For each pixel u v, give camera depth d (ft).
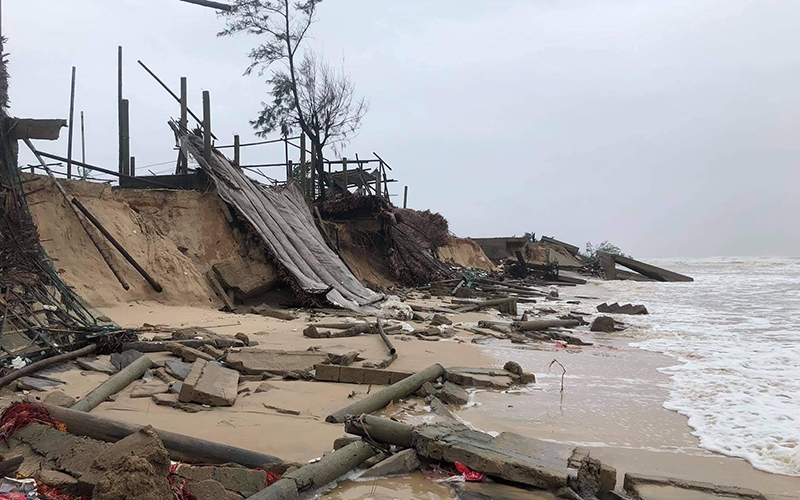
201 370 28.99
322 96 105.70
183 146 70.33
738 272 222.89
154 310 50.62
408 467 19.04
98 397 24.58
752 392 32.19
